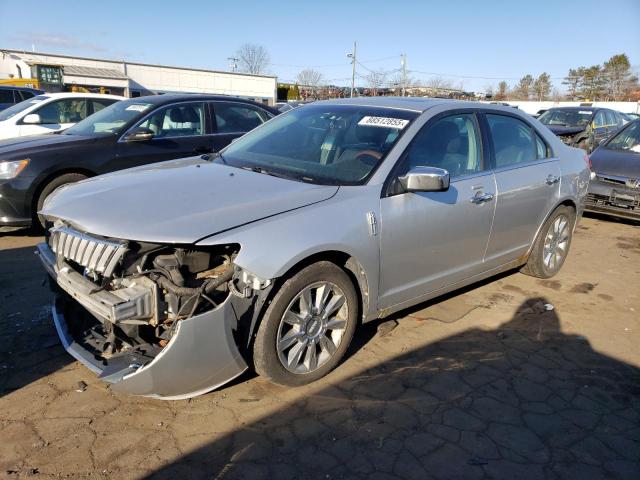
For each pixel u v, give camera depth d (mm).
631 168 7465
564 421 3051
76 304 3402
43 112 9039
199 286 2842
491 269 4508
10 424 2779
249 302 2867
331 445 2750
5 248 5633
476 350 3816
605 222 8133
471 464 2666
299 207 3094
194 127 6969
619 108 46344
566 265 5852
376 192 3389
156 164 4133
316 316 3172
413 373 3465
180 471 2521
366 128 3879
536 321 4352
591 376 3553
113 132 6398
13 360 3389
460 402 3178
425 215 3625
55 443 2660
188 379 2766
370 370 3473
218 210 2943
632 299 4945
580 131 13633
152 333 2961
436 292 4023
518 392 3318
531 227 4797
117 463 2549
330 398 3152
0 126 8641
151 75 44875
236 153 4195
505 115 4602
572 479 2604
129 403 3012
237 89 49531
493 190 4191
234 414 2961
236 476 2510
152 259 2824
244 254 2768
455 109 4117
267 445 2729
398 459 2674
